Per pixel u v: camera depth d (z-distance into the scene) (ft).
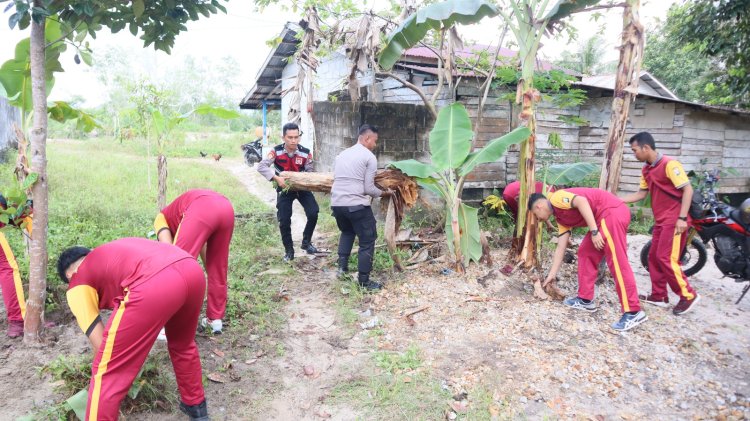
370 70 30.32
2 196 12.13
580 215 14.75
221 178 39.34
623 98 15.80
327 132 28.76
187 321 9.16
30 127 12.82
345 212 16.16
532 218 16.88
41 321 12.37
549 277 15.81
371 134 16.48
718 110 29.63
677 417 10.36
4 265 12.39
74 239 17.97
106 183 33.17
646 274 19.04
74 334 13.02
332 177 18.51
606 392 11.18
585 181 27.66
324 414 10.41
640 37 15.44
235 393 10.98
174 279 8.40
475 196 27.27
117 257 8.69
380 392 11.05
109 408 8.14
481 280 16.87
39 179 11.84
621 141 16.07
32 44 11.22
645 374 11.89
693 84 55.21
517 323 14.32
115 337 8.09
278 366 12.19
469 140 16.65
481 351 12.81
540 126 29.07
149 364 10.36
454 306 15.33
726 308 15.80
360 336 13.74
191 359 9.54
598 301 15.87
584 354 12.71
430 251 19.34
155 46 13.93
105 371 8.20
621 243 13.92
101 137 86.43
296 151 19.47
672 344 13.25
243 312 14.75
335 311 15.23
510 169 27.86
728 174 32.14
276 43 29.48
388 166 17.60
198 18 13.39
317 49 26.71
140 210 25.13
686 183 14.12
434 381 11.44
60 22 12.00
